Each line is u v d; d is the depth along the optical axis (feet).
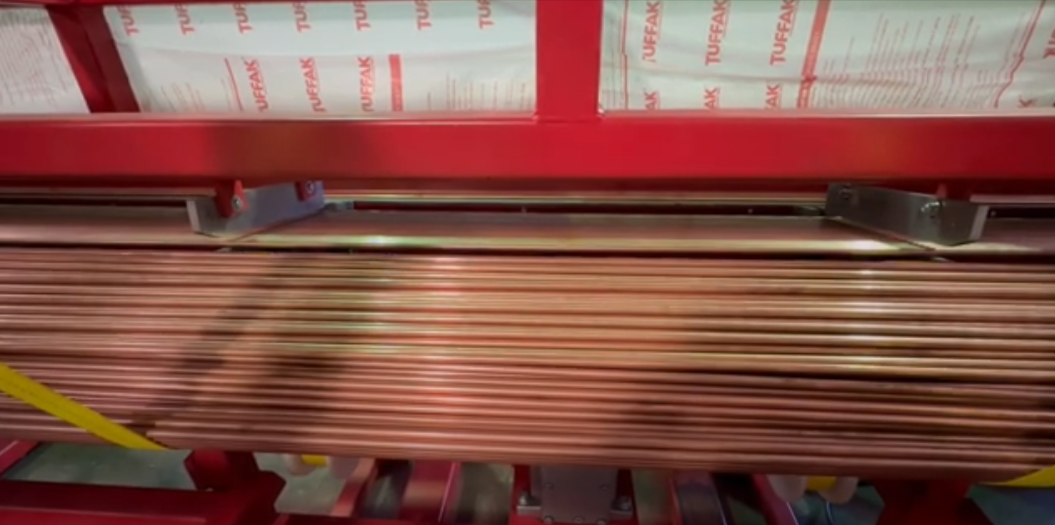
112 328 2.35
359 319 2.28
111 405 2.48
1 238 2.49
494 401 2.28
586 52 1.79
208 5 2.12
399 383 2.29
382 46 2.16
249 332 2.31
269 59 2.22
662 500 4.27
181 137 2.04
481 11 2.08
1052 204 2.00
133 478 5.26
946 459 2.25
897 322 2.11
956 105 2.10
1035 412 2.15
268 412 2.42
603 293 2.21
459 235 2.46
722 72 2.13
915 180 1.94
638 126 1.88
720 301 2.17
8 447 4.97
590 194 2.94
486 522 4.50
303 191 2.85
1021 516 4.77
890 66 2.06
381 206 3.22
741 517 4.63
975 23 1.96
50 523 3.22
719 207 2.94
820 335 2.13
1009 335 2.08
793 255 2.26
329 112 2.16
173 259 2.37
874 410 2.17
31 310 2.38
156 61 2.24
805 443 2.25
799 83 2.13
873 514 4.75
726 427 2.25
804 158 1.89
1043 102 2.07
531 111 2.00
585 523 3.53
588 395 2.23
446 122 1.94
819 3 1.97
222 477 3.52
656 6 2.03
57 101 2.40
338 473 4.02
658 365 2.17
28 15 2.23
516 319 2.22
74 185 2.53
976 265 2.11
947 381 2.13
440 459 2.49
